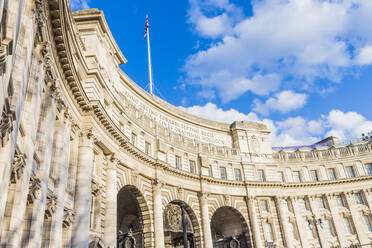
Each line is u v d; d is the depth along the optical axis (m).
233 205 55.09
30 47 16.59
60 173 24.31
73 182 27.52
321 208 62.69
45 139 21.39
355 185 63.88
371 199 62.59
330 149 67.69
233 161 59.03
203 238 48.53
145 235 40.69
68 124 26.78
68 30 25.56
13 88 14.73
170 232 45.47
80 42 31.97
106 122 32.91
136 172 40.03
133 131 42.59
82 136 29.81
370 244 58.97
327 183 63.69
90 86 31.94
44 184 20.38
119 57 42.16
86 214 27.23
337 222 61.06
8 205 15.71
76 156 28.78
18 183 16.23
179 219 47.19
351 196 63.25
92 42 34.22
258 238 53.88
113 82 39.16
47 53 20.66
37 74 19.38
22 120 17.66
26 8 16.69
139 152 40.50
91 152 29.91
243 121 64.62
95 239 29.27
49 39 22.08
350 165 66.06
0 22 11.36
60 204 23.53
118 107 38.62
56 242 22.28
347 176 65.25
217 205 53.06
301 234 59.31
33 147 18.08
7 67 12.37
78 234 26.28
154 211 42.09
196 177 51.00
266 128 65.94
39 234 19.02
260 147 63.12
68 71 25.92
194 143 55.28
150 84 56.00
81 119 30.30
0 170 13.15
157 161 43.94
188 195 49.50
